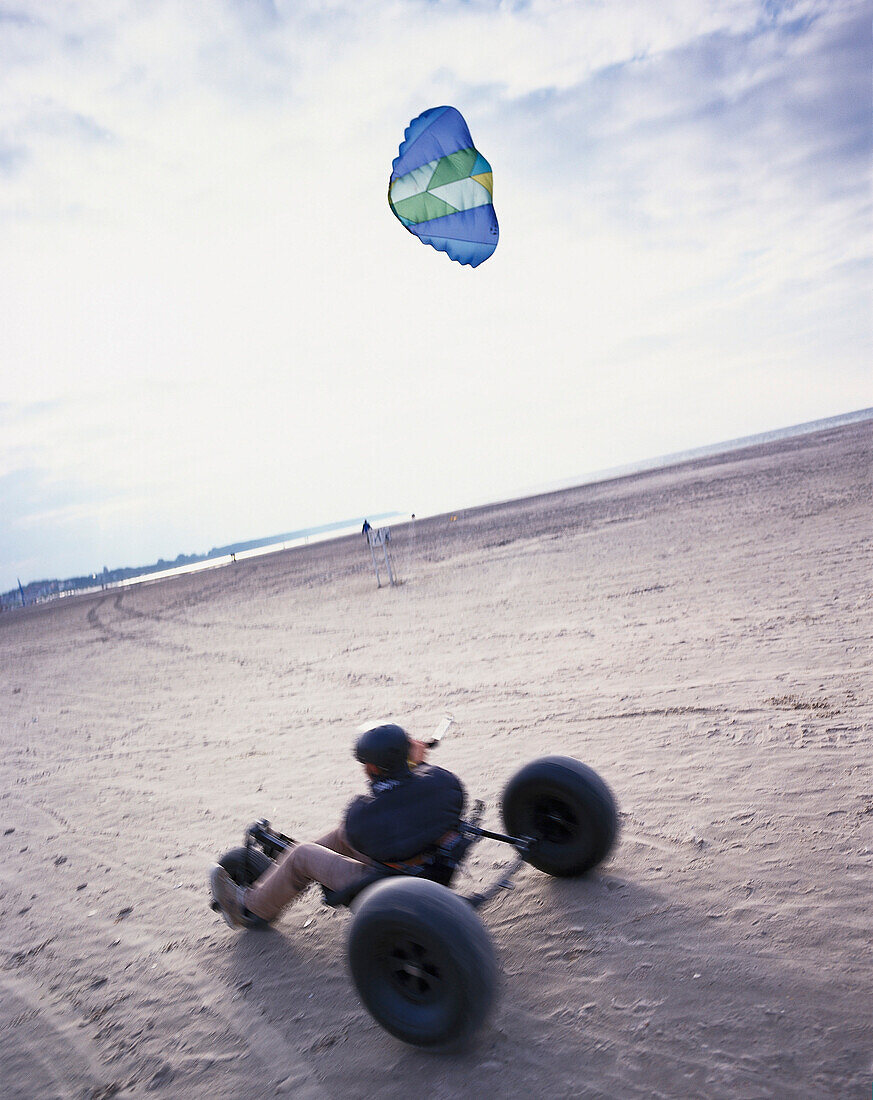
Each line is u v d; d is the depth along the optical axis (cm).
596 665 859
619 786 519
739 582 1183
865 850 387
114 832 617
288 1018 340
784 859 393
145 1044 340
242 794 653
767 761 516
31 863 582
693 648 850
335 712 885
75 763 877
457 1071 288
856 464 2759
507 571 1933
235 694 1114
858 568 1109
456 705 807
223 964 395
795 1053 268
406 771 352
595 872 415
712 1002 301
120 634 2511
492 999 278
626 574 1502
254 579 4088
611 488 5628
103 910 480
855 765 484
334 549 5881
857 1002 287
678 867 405
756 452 5888
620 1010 306
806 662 721
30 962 430
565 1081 274
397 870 341
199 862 527
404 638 1295
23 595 14138
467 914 285
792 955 319
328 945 398
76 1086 319
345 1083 293
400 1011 294
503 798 416
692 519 2222
